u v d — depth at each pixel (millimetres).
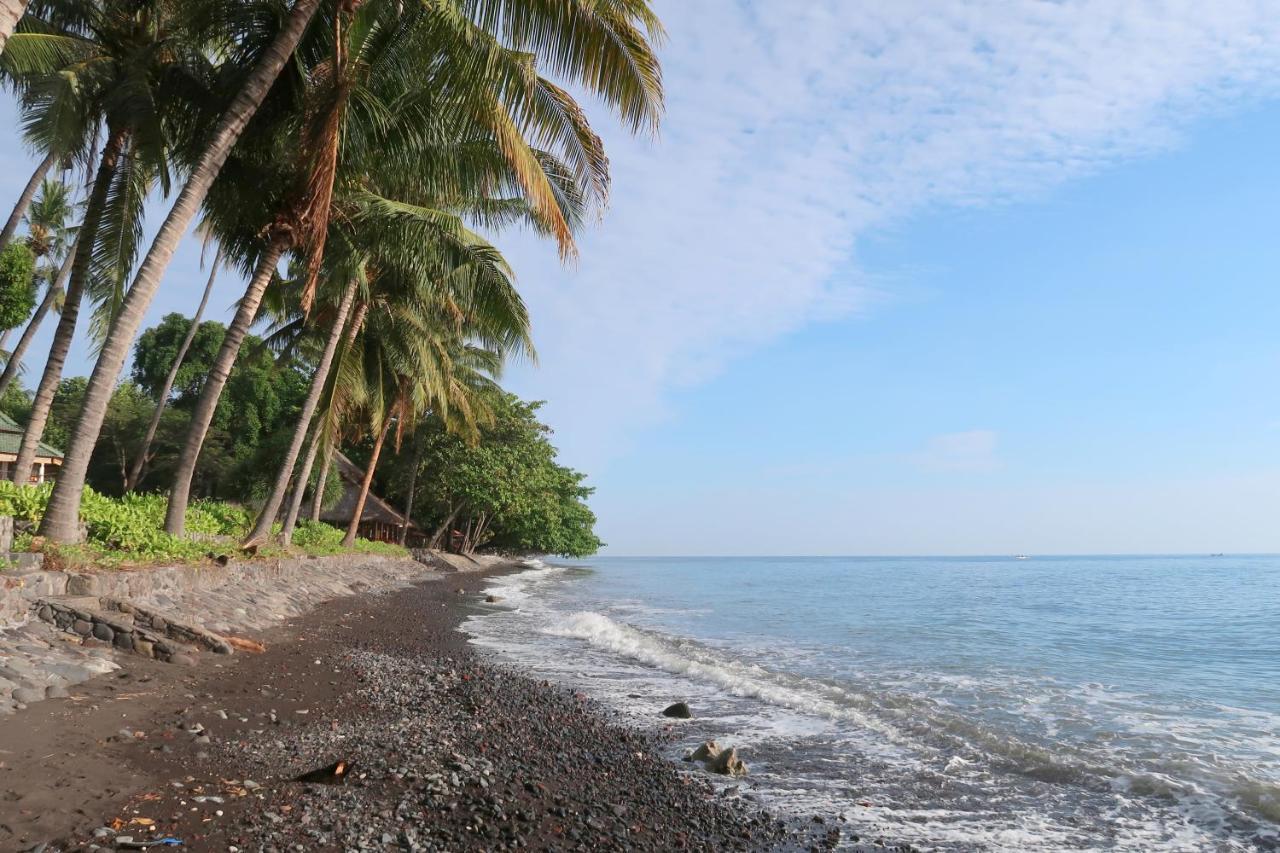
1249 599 38719
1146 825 6566
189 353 49531
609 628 20219
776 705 11188
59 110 12281
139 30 13391
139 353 49406
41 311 20391
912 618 27266
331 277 18828
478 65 11266
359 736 7457
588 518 69250
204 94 13062
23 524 11344
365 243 17359
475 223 21188
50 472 31156
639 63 10414
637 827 6016
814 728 9859
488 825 5480
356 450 50188
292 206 14344
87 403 10883
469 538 62094
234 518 24578
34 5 13234
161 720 6984
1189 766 8211
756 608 31656
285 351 26422
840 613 29250
